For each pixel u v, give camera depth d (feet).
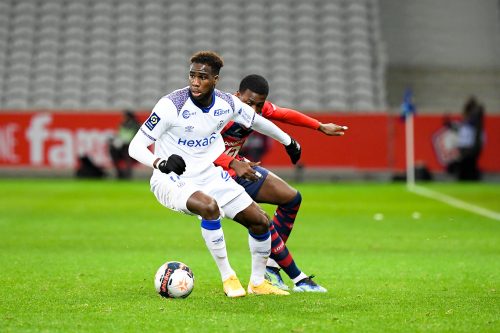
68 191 237.86
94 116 280.10
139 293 91.45
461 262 122.01
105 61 338.95
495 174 281.13
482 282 102.78
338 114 277.85
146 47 343.26
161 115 85.40
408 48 349.61
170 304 84.28
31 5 353.92
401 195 234.79
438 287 98.48
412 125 279.28
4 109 315.17
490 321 76.89
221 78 329.93
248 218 88.58
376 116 278.26
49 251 130.72
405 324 75.41
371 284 100.73
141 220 178.40
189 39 346.54
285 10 356.18
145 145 85.71
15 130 281.54
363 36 347.77
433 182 278.87
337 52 342.23
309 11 355.77
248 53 341.62
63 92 326.65
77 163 281.13
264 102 96.78
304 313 80.18
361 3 359.05
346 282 102.32
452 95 333.21
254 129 94.17
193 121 86.84
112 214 188.96
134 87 330.34
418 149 280.10
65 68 335.47
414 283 101.65
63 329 72.74
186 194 85.76
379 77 333.21
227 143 95.71
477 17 360.69
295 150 97.25
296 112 97.71
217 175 89.35
